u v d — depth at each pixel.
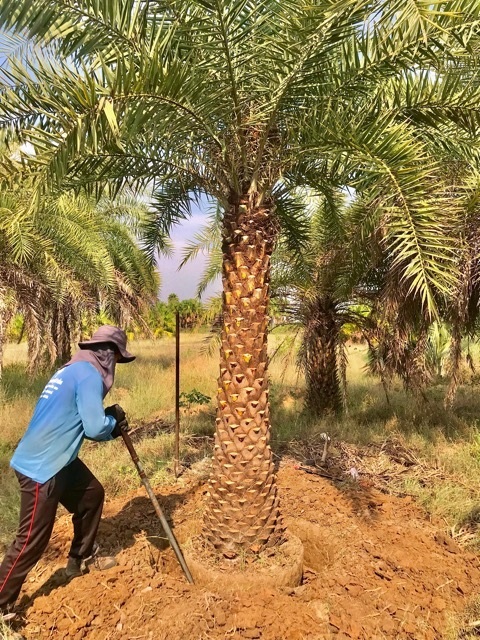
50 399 3.04
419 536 4.05
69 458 3.05
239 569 3.33
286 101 3.30
